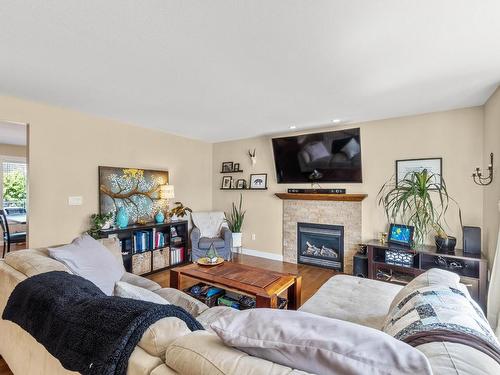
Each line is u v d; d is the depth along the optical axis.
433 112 3.29
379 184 3.67
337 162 3.92
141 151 4.12
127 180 3.90
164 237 4.14
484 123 2.96
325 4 1.39
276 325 0.80
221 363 0.73
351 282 2.24
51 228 3.13
